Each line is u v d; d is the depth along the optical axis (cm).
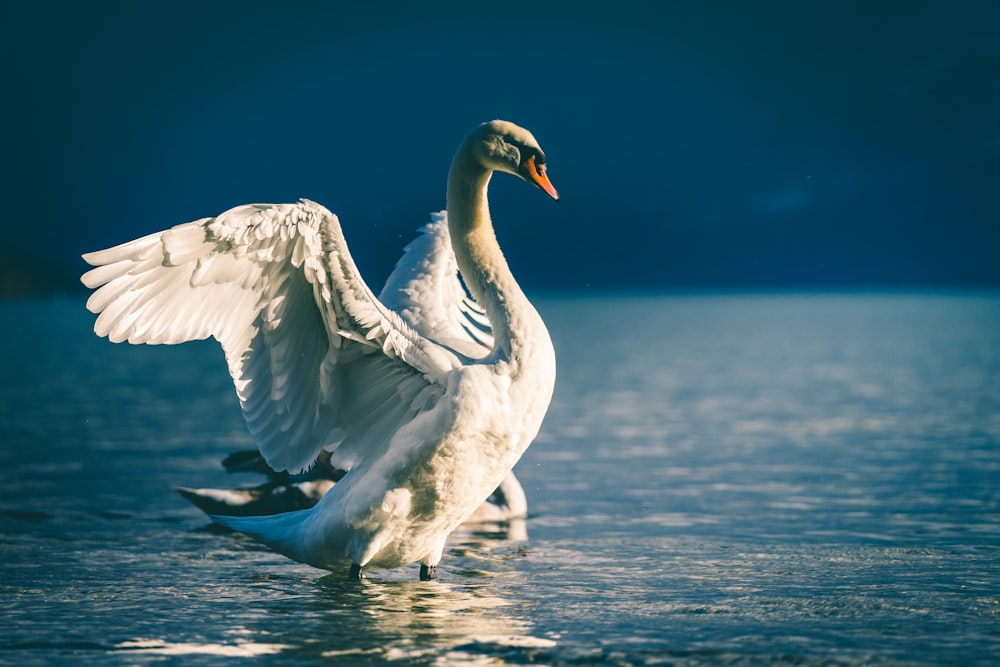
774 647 983
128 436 2720
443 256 1377
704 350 6269
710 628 1048
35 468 2181
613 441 2628
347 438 1203
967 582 1244
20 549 1437
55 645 994
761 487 1961
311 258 1084
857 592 1198
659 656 957
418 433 1124
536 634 1027
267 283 1118
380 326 1125
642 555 1412
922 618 1086
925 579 1260
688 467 2214
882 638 1014
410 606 1131
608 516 1706
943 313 11438
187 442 2605
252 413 1173
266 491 1562
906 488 1928
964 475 2061
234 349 1138
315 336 1166
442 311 1332
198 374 5022
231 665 937
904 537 1515
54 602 1149
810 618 1087
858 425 2881
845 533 1548
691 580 1262
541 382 1154
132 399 3750
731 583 1245
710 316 11412
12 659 955
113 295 1034
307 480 1620
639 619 1083
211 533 1552
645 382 4284
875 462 2242
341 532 1160
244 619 1078
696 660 946
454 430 1114
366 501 1143
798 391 3856
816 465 2217
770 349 6278
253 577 1270
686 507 1773
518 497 1720
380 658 952
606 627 1051
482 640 1004
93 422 3033
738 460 2302
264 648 982
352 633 1027
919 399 3528
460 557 1398
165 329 1080
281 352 1162
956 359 5325
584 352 6175
